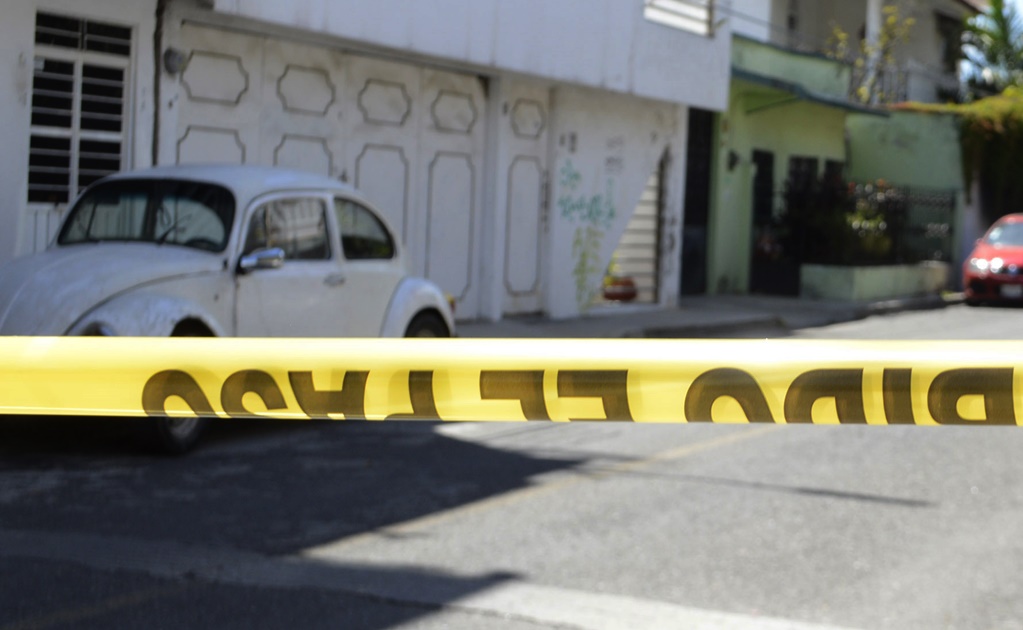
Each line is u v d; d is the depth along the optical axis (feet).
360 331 29.63
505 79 49.08
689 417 8.25
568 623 15.10
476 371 8.61
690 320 56.44
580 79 50.85
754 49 73.05
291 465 24.73
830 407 8.05
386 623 14.96
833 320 63.16
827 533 20.08
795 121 78.38
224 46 37.60
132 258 25.05
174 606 15.49
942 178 93.56
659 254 60.90
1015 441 29.43
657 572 17.51
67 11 32.78
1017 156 94.12
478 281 49.49
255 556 17.87
